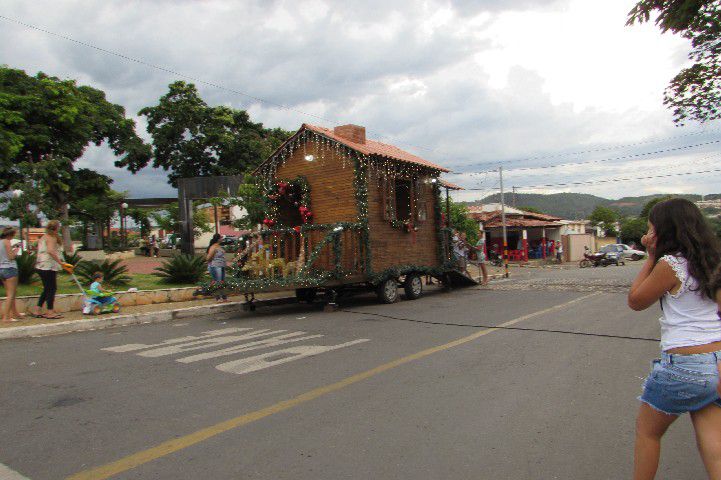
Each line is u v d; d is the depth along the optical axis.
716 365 2.57
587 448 3.91
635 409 4.75
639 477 2.90
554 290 15.66
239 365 6.52
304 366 6.43
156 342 8.27
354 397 5.16
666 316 2.79
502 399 5.06
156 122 37.81
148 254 31.92
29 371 6.39
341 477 3.46
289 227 14.72
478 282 18.92
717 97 11.10
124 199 35.66
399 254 14.42
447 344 7.68
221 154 38.38
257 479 3.44
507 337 8.14
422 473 3.51
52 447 4.00
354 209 13.25
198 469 3.60
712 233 2.75
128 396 5.28
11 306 9.84
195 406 4.94
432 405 4.90
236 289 11.47
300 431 4.28
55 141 29.55
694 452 3.86
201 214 36.25
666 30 9.13
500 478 3.44
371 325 9.64
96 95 34.19
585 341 7.75
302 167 14.38
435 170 15.89
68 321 9.81
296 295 14.18
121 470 3.60
